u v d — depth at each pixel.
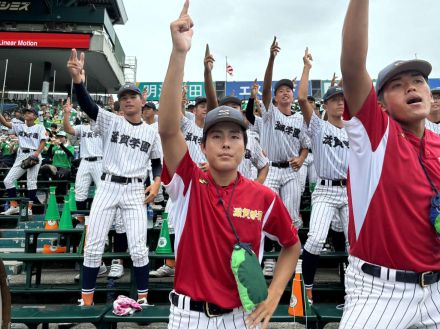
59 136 8.91
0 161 10.37
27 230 4.84
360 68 1.70
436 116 4.82
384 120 1.81
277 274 1.89
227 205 1.77
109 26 19.12
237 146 1.82
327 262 5.34
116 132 3.85
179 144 1.80
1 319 1.82
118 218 4.62
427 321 1.74
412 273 1.69
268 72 4.64
